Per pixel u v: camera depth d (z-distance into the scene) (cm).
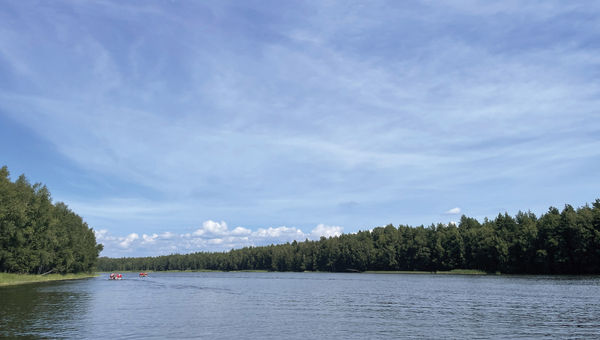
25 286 10044
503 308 5412
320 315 4972
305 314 5084
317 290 9925
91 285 11812
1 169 10656
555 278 12825
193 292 9531
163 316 4881
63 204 17112
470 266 19162
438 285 10788
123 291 9644
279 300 7206
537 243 15625
